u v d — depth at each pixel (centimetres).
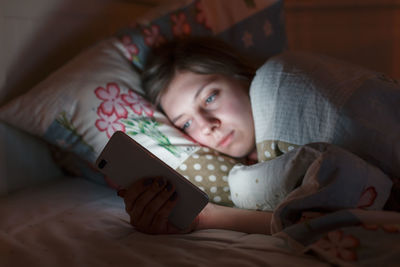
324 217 59
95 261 60
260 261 56
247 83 109
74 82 101
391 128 74
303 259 56
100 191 104
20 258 62
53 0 114
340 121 77
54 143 100
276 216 64
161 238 71
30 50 109
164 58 111
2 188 100
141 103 107
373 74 86
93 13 128
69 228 75
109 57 112
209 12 132
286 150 85
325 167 64
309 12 189
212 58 107
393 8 183
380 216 57
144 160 71
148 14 125
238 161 101
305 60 91
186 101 104
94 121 97
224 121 100
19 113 97
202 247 65
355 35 189
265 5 138
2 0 100
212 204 87
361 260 51
